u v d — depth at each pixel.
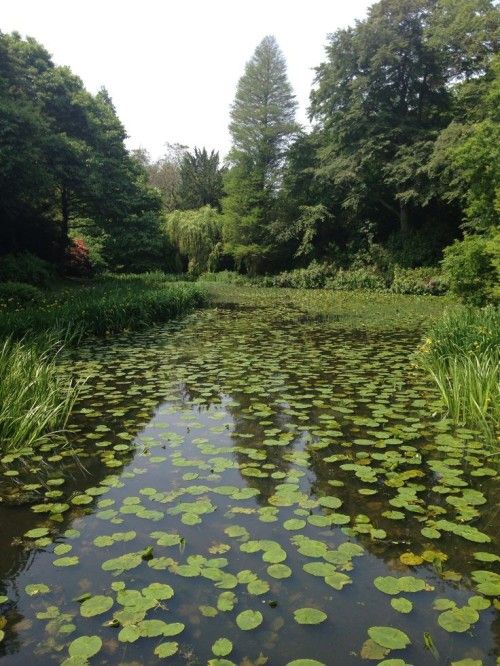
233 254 32.66
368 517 2.89
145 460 3.71
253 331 10.54
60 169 16.30
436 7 24.11
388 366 6.91
